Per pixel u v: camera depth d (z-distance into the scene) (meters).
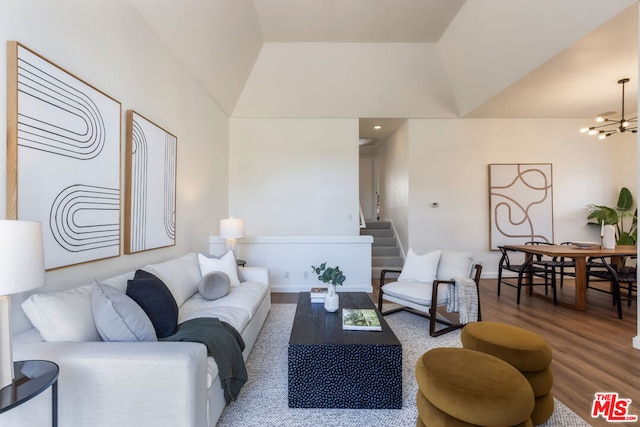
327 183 5.81
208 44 3.70
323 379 1.87
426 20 4.20
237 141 5.74
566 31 3.09
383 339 1.94
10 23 1.54
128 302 1.60
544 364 1.70
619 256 3.92
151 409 1.29
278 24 4.31
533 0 3.14
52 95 1.74
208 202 4.52
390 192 7.28
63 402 1.28
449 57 4.76
